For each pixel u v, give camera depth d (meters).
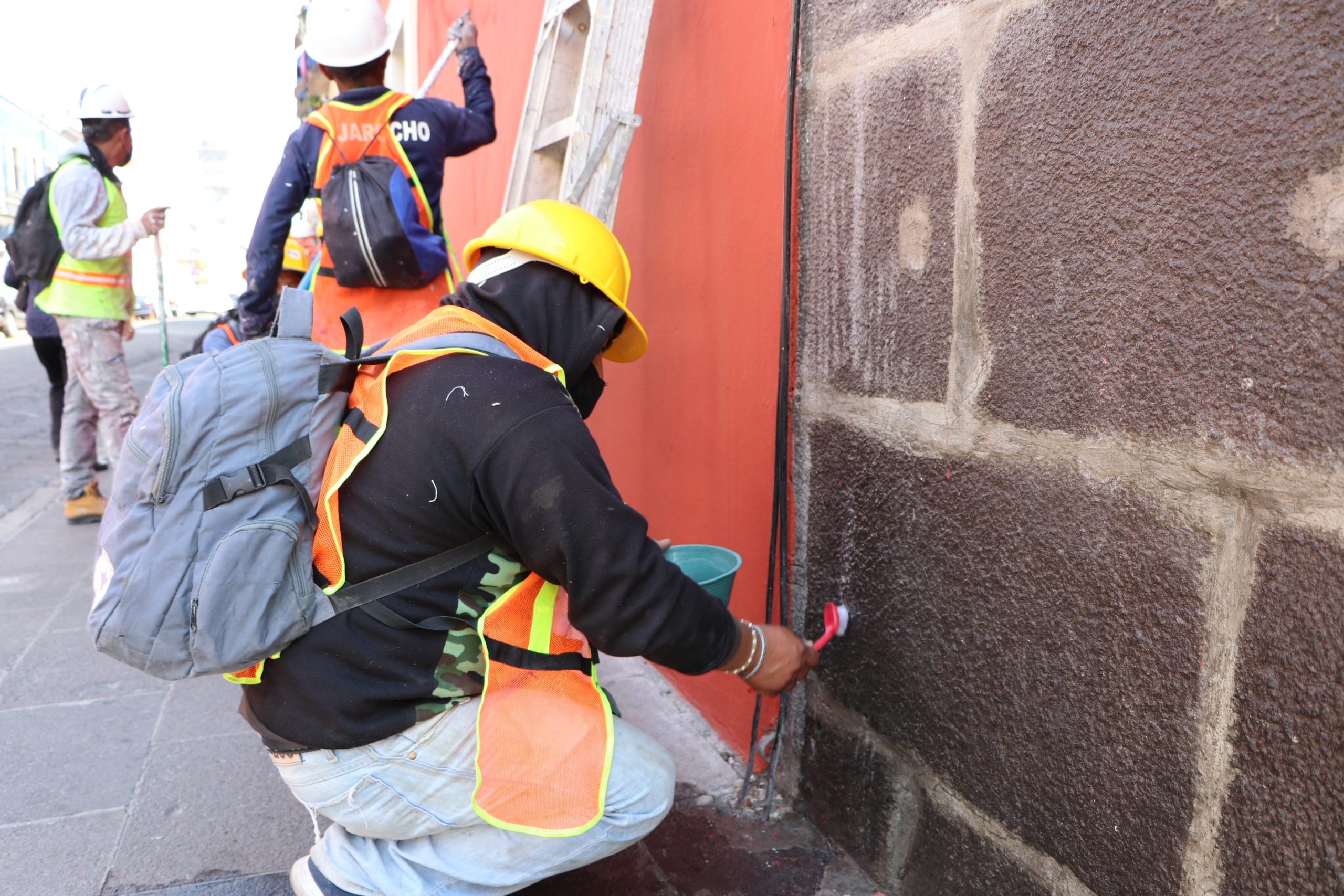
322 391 1.40
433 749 1.46
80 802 2.31
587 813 1.44
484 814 1.43
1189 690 1.17
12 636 3.42
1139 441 1.20
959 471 1.53
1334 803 1.00
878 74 1.65
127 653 1.30
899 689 1.74
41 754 2.55
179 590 1.29
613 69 2.45
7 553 4.51
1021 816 1.46
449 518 1.35
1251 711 1.09
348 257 2.84
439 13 6.00
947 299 1.53
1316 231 0.97
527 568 1.44
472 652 1.43
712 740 2.54
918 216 1.58
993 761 1.51
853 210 1.76
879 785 1.84
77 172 4.31
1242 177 1.04
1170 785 1.20
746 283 2.22
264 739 1.52
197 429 1.30
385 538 1.36
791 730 2.15
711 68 2.35
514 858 1.58
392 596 1.38
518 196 2.85
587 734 1.46
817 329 1.91
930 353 1.58
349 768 1.47
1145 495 1.20
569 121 2.51
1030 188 1.34
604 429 3.38
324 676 1.39
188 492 1.31
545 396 1.36
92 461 5.12
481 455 1.30
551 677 1.47
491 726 1.41
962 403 1.51
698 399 2.53
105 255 4.38
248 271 3.00
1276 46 0.99
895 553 1.71
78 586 4.00
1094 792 1.32
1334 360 0.97
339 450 1.39
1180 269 1.12
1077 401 1.29
